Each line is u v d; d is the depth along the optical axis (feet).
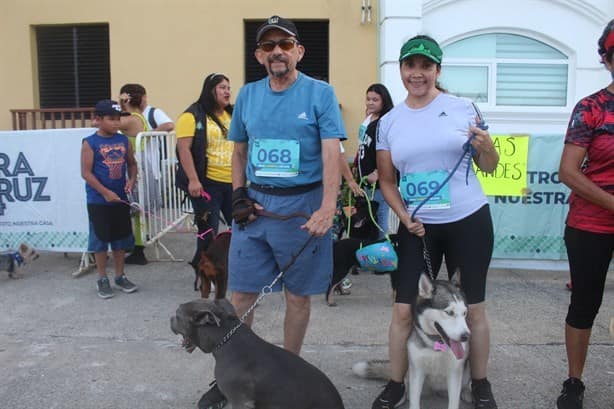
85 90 29.91
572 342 10.91
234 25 28.45
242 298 11.44
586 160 10.53
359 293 18.01
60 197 20.08
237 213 10.68
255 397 9.16
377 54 28.43
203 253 15.90
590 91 28.66
